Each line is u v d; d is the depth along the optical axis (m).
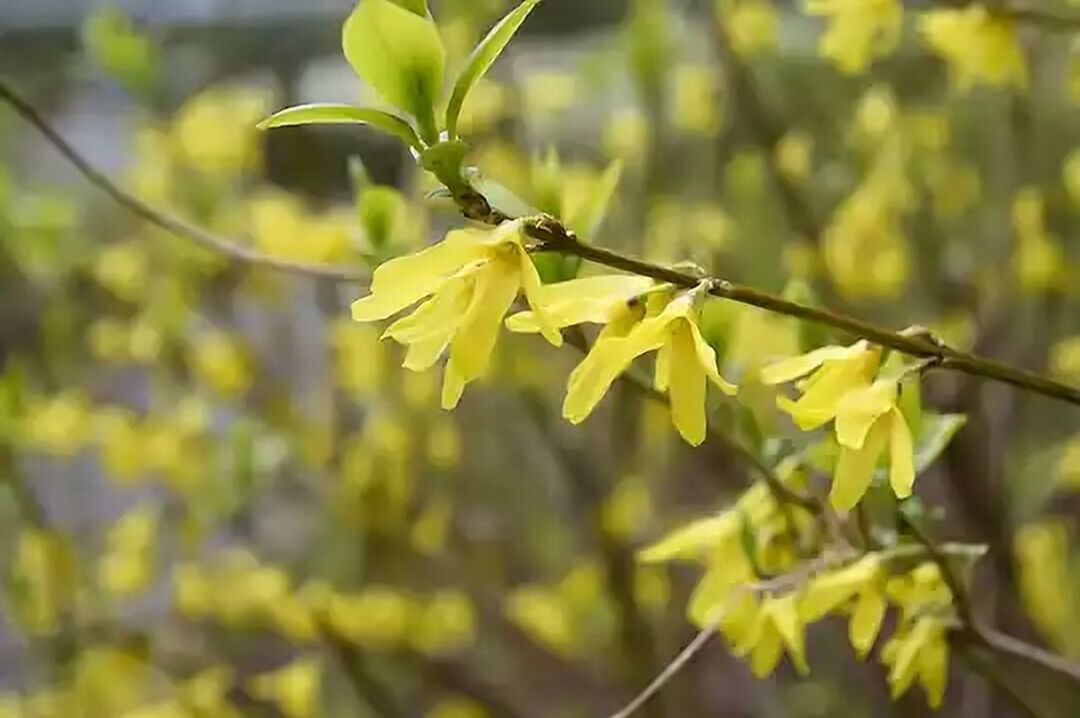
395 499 1.04
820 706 1.03
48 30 1.33
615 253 0.47
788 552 0.56
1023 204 0.93
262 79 1.26
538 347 0.97
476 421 1.15
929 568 0.54
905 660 0.54
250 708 1.00
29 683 1.05
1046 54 0.92
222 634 1.05
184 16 1.25
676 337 0.47
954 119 1.01
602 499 1.05
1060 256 0.94
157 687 1.00
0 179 1.02
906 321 1.01
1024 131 0.96
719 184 1.06
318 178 1.17
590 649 1.04
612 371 0.47
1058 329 1.03
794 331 0.58
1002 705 0.90
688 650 0.54
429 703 1.11
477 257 0.47
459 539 1.15
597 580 1.04
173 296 1.01
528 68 1.22
